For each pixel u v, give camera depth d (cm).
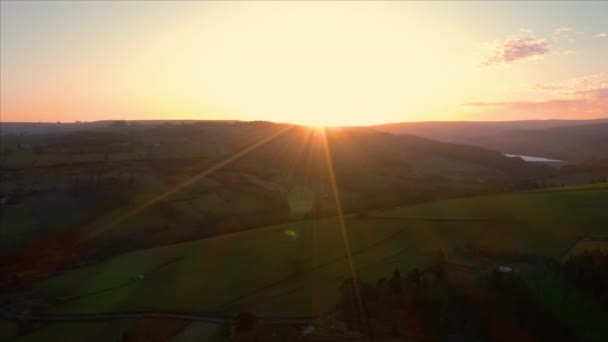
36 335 5553
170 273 7006
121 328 5422
